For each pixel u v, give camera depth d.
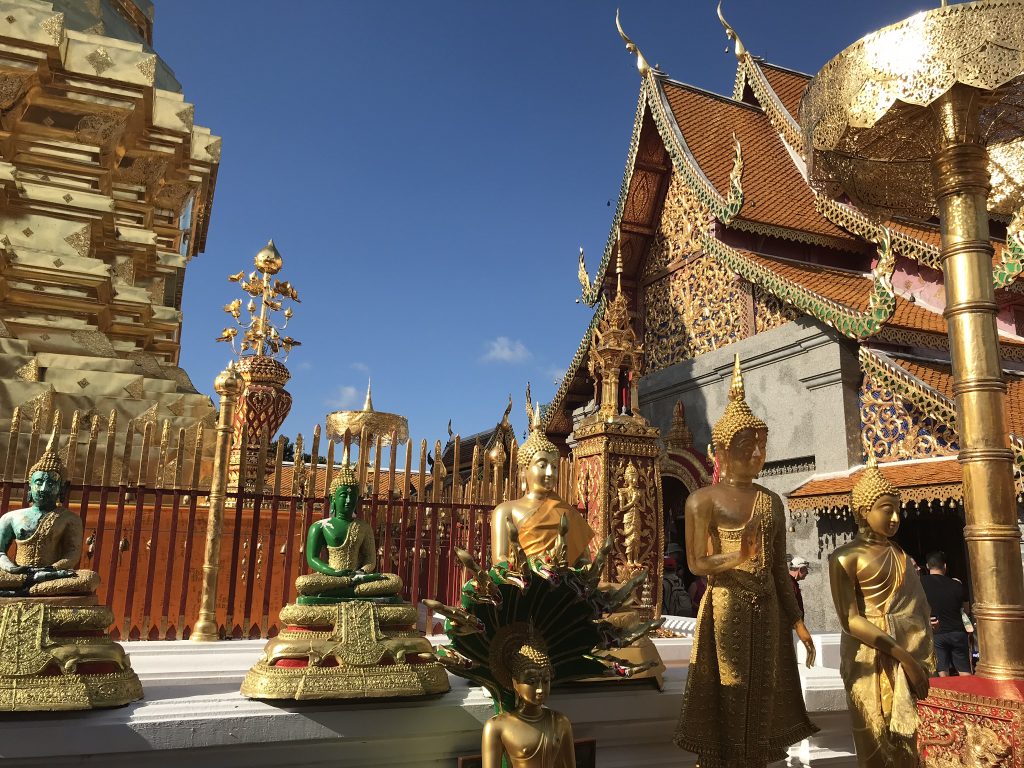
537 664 4.01
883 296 11.55
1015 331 14.46
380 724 4.59
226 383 6.56
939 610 10.21
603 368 7.66
